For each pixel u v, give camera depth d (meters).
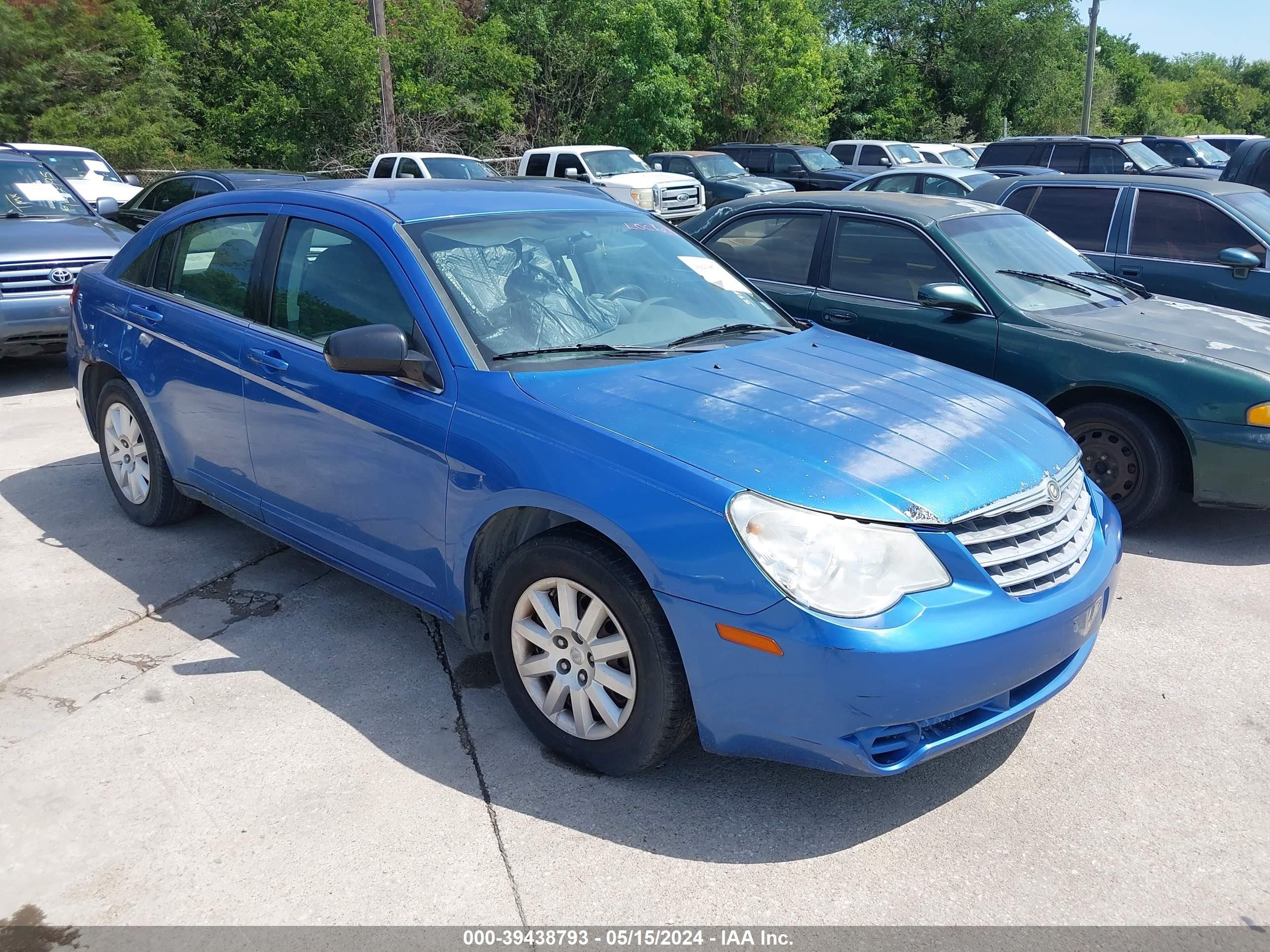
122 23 24.19
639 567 2.84
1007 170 17.95
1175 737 3.45
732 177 22.64
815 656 2.62
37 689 3.65
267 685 3.70
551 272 3.87
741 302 4.30
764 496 2.75
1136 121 56.62
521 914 2.60
